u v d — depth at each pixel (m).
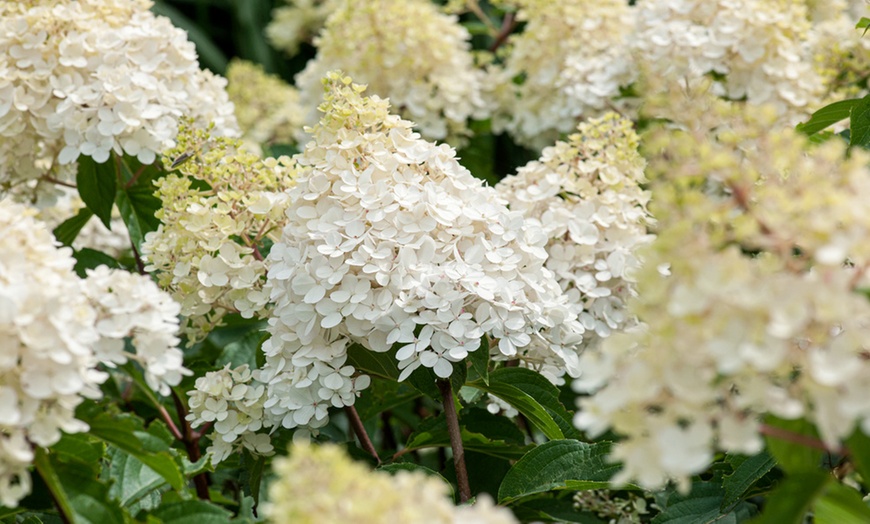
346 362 1.23
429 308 1.17
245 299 1.28
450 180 1.22
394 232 1.19
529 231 1.23
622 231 1.31
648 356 0.96
